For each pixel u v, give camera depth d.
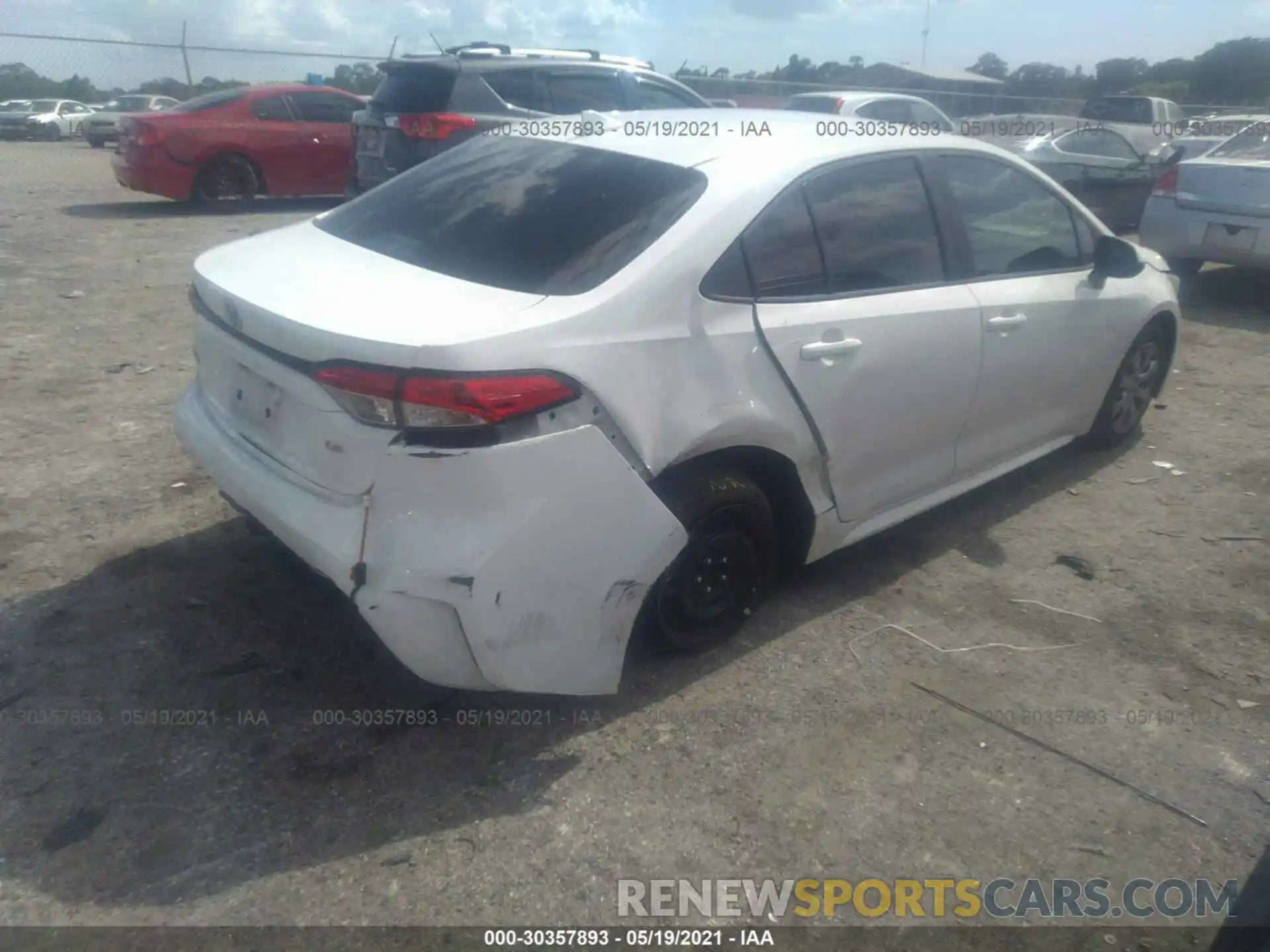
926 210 3.84
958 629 3.71
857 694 3.31
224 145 12.02
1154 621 3.80
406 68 9.82
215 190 12.15
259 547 4.01
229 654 3.37
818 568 4.09
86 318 7.04
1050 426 4.66
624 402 2.81
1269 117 12.73
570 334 2.73
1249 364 7.00
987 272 4.08
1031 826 2.80
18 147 24.06
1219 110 21.50
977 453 4.25
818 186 3.47
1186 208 8.56
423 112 9.51
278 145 12.36
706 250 3.07
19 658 3.29
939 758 3.04
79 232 10.37
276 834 2.67
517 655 2.73
